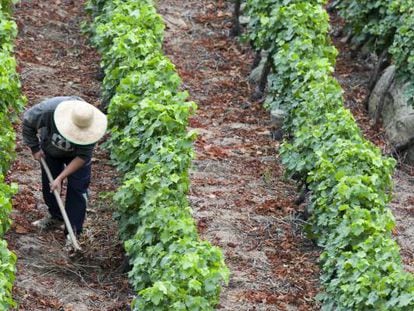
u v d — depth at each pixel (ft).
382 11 143.13
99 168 118.93
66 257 97.35
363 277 80.74
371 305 80.69
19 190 108.99
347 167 98.84
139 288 83.41
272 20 132.57
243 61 157.89
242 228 109.50
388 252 83.51
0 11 124.16
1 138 95.91
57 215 101.19
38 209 106.11
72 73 145.89
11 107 111.24
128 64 115.96
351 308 82.33
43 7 167.12
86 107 92.32
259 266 102.32
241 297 95.86
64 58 150.61
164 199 88.99
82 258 97.25
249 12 143.43
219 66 155.74
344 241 89.10
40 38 156.04
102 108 130.41
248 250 105.19
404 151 132.77
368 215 90.12
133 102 104.99
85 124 91.91
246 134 134.21
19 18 160.56
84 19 165.89
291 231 110.11
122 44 117.19
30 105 131.54
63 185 112.27
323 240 96.78
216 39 164.96
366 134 137.49
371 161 99.71
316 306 96.02
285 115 125.08
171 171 92.48
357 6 147.13
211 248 80.53
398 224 115.24
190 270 77.15
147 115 99.55
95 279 95.14
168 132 98.27
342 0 157.69
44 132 94.43
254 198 116.88
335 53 130.82
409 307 77.82
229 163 125.49
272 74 131.23
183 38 164.35
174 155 92.63
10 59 106.22
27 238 99.45
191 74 151.64
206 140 130.93
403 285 79.30
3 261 77.41
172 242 83.10
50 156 96.58
